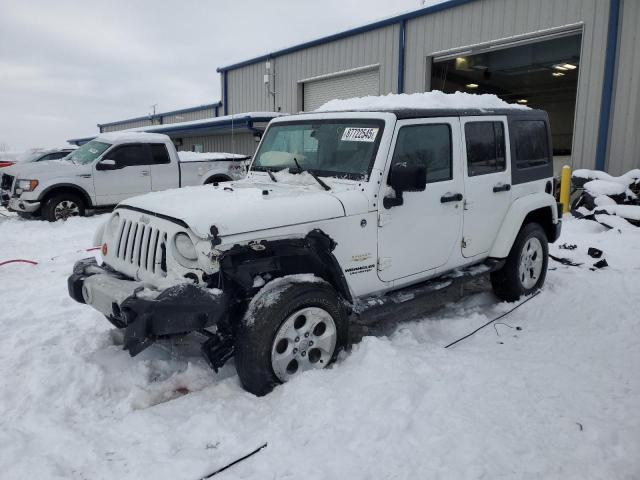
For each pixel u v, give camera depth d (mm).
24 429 3004
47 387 3428
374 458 2691
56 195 10711
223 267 3234
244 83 21172
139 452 2793
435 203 4316
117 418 3158
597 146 11039
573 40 12195
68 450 2795
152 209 3607
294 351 3477
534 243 5496
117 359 3871
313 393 3221
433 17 13703
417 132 4191
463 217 4605
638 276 6105
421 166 3658
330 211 3658
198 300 3129
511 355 4020
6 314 5035
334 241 3678
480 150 4789
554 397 3314
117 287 3486
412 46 14320
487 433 2895
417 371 3559
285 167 4547
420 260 4305
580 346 4207
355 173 3990
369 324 4734
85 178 10930
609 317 4871
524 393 3355
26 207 10523
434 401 3197
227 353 3438
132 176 11453
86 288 3729
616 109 10734
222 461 2691
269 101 19828
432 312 5098
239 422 3053
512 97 20578
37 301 5457
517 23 12039
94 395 3426
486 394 3326
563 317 4938
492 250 5055
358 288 3908
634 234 8211
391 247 4055
